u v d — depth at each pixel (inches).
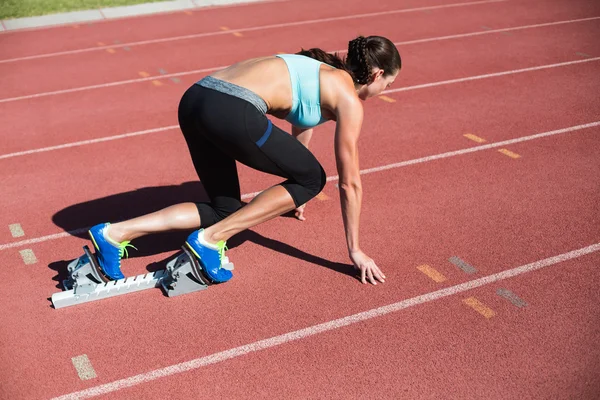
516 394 117.4
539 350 128.4
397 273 154.8
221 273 147.8
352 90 132.3
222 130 129.8
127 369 125.2
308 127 140.9
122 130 255.0
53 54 380.8
